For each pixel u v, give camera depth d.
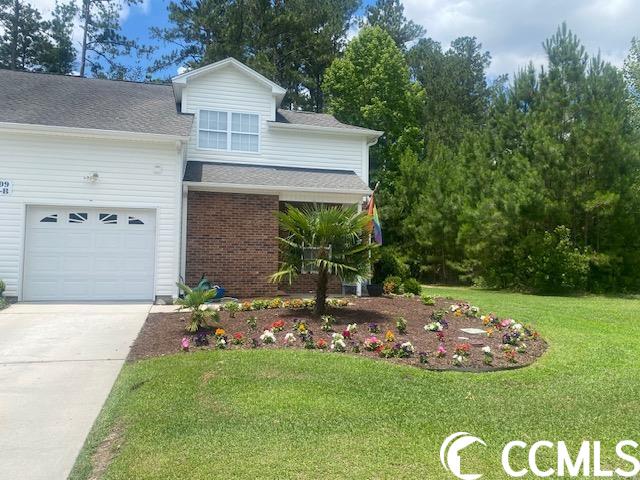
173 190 13.09
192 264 13.68
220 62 16.12
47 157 12.48
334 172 16.86
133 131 12.73
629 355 7.62
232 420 4.70
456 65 41.88
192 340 7.96
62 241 12.61
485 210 19.69
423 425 4.65
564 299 16.42
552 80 20.86
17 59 34.53
